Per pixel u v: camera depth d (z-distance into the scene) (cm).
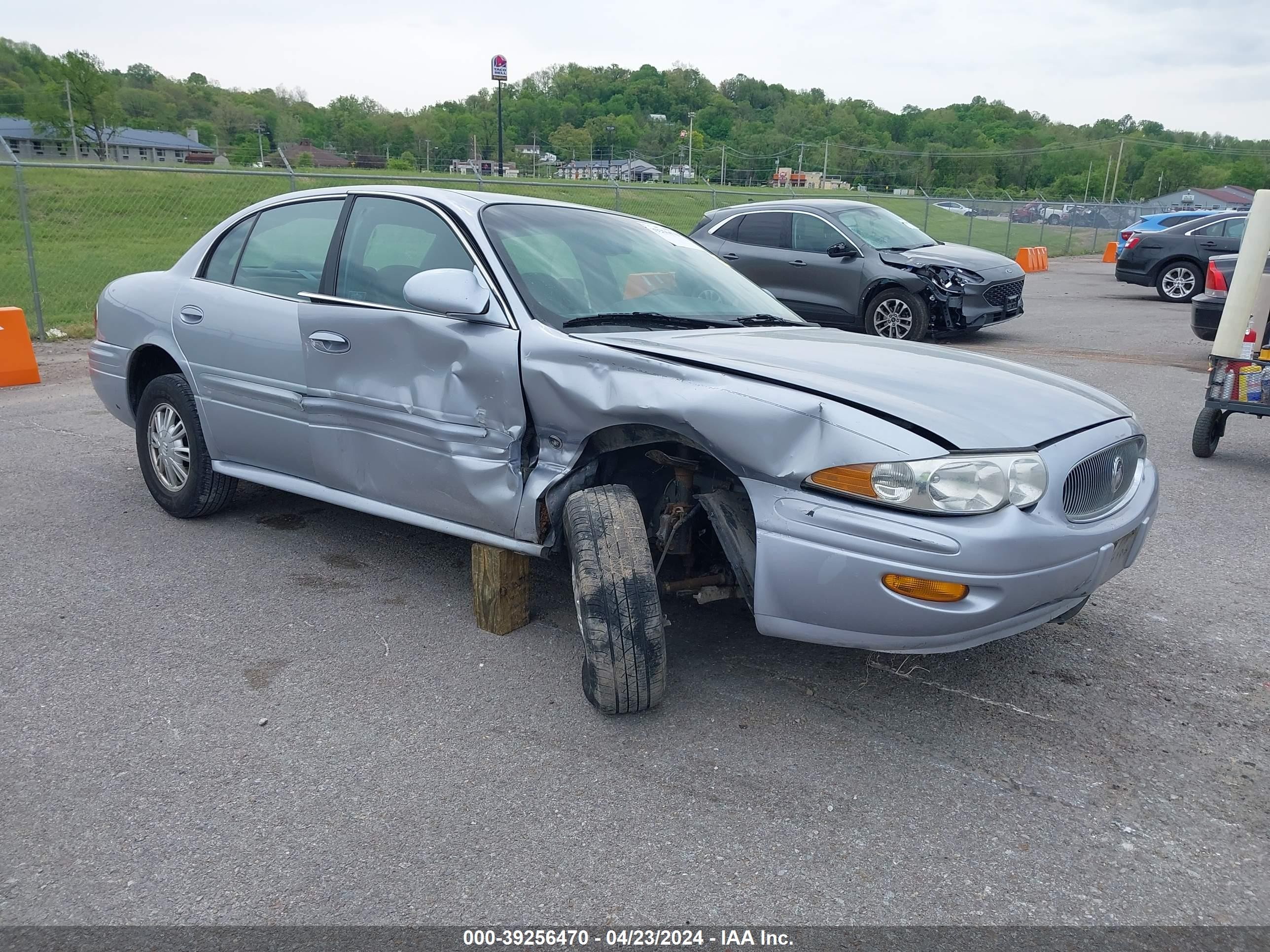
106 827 254
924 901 233
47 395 802
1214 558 474
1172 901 236
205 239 467
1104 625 395
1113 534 304
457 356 344
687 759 290
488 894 232
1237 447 692
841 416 278
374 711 313
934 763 291
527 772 282
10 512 497
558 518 331
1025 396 318
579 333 333
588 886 236
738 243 1202
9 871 237
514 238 370
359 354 375
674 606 397
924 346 382
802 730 307
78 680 329
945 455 269
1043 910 231
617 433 318
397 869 240
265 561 437
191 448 460
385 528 482
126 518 492
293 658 348
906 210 3316
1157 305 1672
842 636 285
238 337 423
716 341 338
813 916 228
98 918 222
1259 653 371
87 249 1736
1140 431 342
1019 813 268
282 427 412
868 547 272
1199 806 274
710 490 324
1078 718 320
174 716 308
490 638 366
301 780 276
